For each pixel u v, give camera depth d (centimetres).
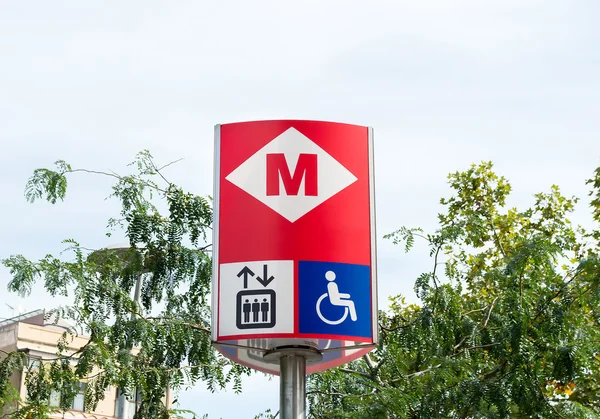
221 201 1080
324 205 1070
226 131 1106
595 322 1576
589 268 1405
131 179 1566
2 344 3366
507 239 2180
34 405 1397
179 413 1464
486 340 1445
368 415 1348
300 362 1066
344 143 1102
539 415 1327
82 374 1362
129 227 1538
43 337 3375
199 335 1512
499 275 1437
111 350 1403
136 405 1498
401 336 1456
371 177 1098
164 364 1488
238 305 1037
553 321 1377
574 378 1377
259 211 1066
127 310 1437
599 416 1438
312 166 1084
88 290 1405
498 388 1345
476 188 2261
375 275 1065
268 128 1098
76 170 1519
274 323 1023
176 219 1562
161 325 1470
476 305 1650
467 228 1528
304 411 1052
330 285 1041
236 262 1052
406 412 1391
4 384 1414
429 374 1400
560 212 2253
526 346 1338
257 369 1123
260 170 1083
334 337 1026
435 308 1460
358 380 1502
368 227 1078
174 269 1535
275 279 1038
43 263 1380
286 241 1050
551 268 1419
